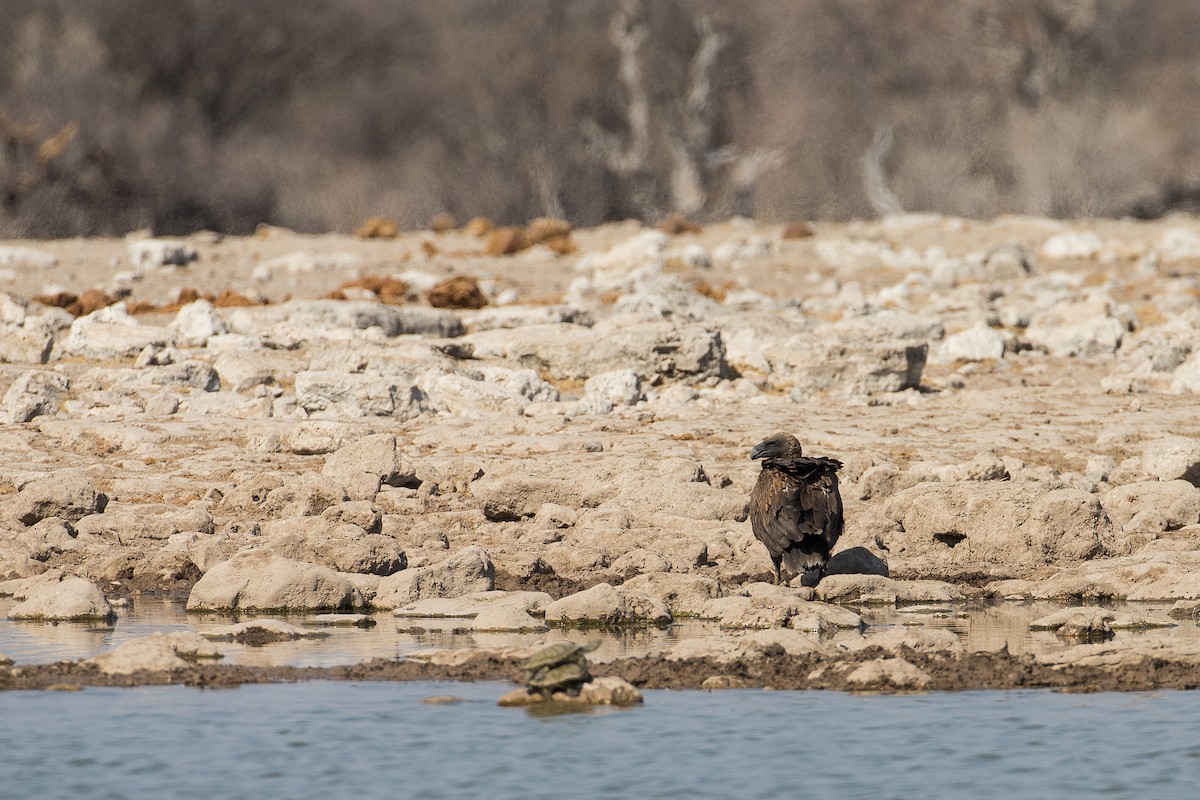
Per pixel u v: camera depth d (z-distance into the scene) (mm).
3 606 42469
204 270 106625
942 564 46969
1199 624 39594
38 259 107188
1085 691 32562
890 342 74562
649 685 33188
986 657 34844
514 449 60031
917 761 27812
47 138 188250
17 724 29953
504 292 97500
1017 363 82438
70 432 62562
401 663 34938
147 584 45844
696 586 42594
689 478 52594
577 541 47625
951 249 120250
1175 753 28188
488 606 41500
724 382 74500
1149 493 51531
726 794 26172
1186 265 112375
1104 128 195250
